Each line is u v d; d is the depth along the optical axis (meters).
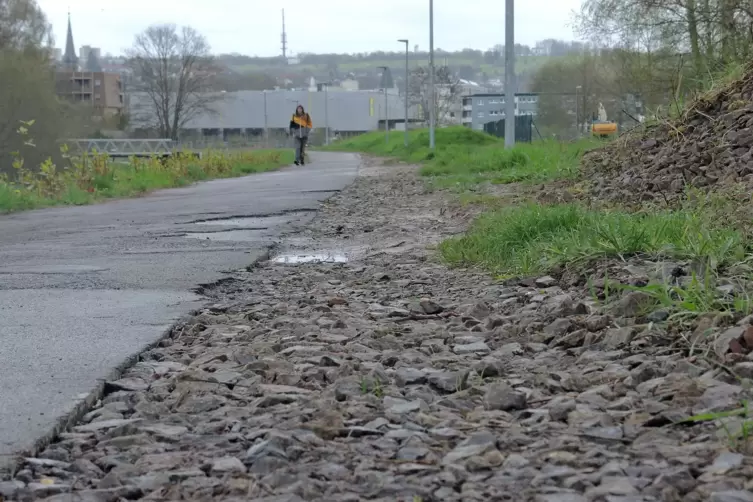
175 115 177.12
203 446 4.91
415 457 4.58
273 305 9.80
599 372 6.14
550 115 114.69
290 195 29.30
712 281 7.94
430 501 4.01
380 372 6.29
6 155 79.56
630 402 5.30
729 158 16.47
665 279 8.30
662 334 6.84
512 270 10.95
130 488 4.26
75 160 40.50
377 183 36.69
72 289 10.91
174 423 5.44
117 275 12.08
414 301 9.62
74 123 88.56
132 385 6.45
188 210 24.28
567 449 4.54
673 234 10.51
